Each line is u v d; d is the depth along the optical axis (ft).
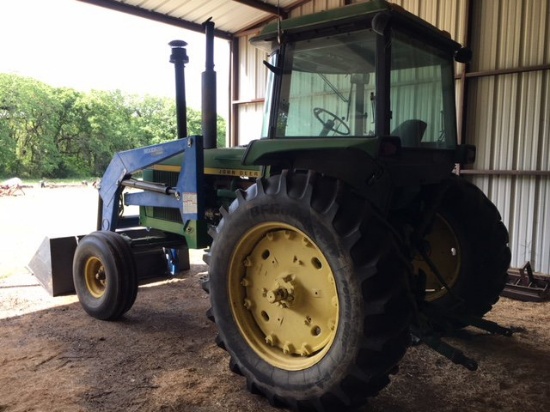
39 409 7.99
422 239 9.53
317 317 8.03
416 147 9.09
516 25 19.03
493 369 9.54
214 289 8.87
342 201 7.28
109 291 12.03
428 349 10.44
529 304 14.19
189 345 10.82
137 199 14.06
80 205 42.70
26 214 35.86
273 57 9.19
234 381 9.08
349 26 8.11
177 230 13.24
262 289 8.67
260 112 29.68
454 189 10.73
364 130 8.16
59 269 14.56
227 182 12.08
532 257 19.21
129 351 10.46
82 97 91.76
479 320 9.79
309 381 7.59
